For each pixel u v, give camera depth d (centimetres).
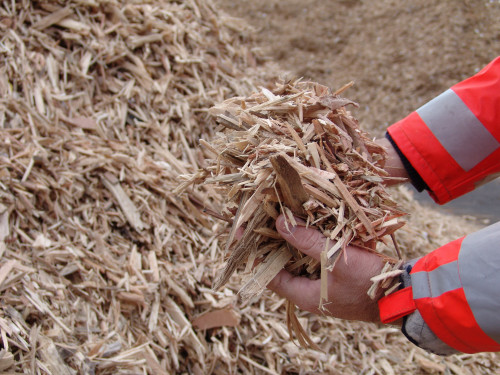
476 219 176
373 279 60
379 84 255
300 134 66
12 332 74
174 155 128
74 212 103
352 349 106
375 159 71
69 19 136
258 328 101
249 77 162
